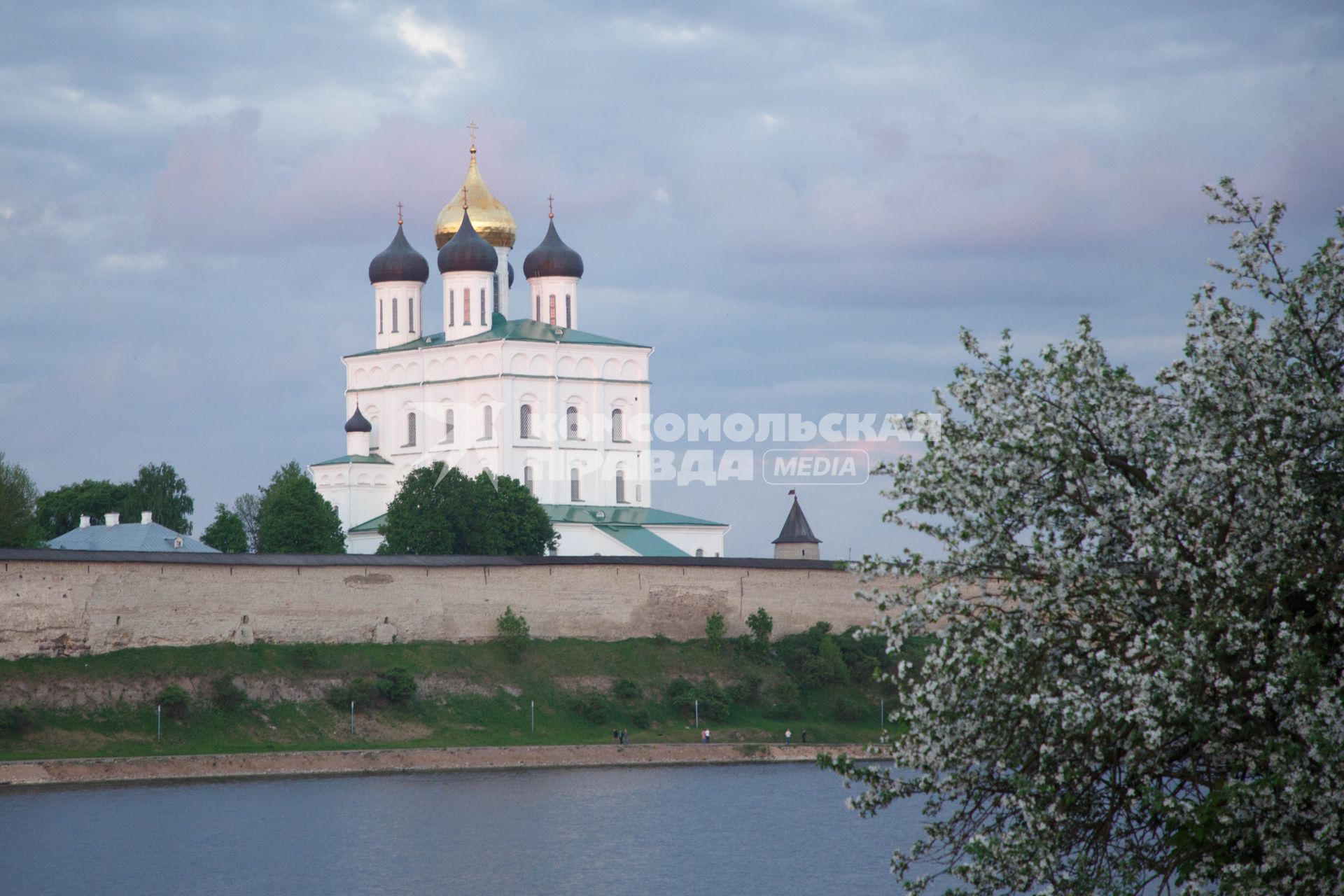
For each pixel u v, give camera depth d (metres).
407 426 190.12
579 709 134.00
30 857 86.94
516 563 142.25
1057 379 33.53
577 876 83.06
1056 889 33.97
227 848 89.69
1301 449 33.00
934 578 34.31
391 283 194.75
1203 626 31.83
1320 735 30.34
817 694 142.50
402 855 88.38
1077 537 34.03
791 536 185.75
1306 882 31.50
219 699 121.62
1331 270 33.44
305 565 132.62
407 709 128.12
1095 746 33.41
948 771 35.06
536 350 184.12
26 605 118.62
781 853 88.94
